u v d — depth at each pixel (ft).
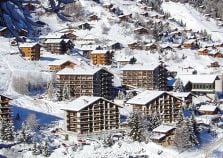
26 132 652.89
